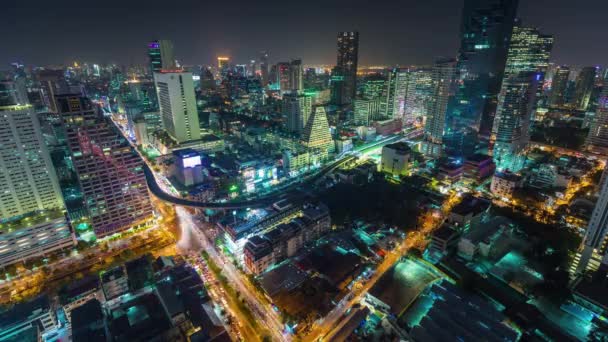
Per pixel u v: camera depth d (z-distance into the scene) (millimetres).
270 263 190250
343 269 182750
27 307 147375
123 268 172250
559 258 187375
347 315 158875
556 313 156000
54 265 194625
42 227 195500
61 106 186500
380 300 162125
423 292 169125
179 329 142000
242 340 147375
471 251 193125
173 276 170625
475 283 172625
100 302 160750
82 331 136125
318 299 163125
